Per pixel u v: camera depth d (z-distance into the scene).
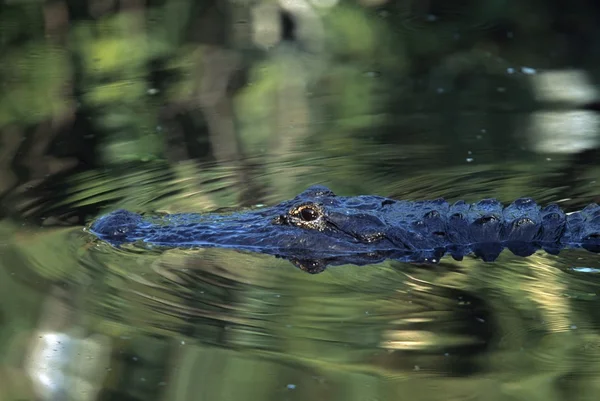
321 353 8.10
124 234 10.42
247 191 11.89
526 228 10.48
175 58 18.09
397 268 9.88
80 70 17.36
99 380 7.75
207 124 14.74
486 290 9.37
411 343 8.26
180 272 9.65
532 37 18.81
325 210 10.41
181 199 11.64
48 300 8.97
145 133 14.29
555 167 12.62
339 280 9.57
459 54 18.11
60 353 8.14
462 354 8.05
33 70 17.19
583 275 9.70
